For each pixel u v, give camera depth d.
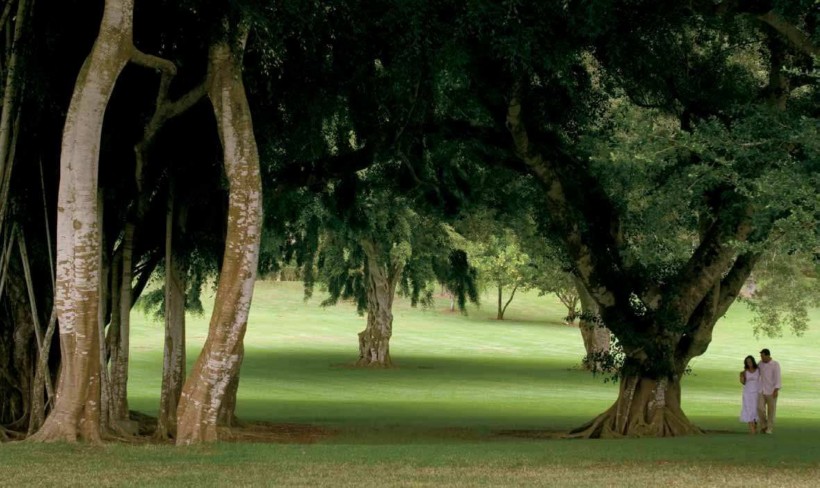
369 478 16.05
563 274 63.38
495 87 26.22
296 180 29.81
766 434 29.48
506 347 96.69
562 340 105.56
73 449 19.05
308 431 29.61
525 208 35.25
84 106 20.41
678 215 25.72
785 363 86.75
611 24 23.59
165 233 29.23
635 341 29.23
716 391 58.88
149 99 25.83
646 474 17.09
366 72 26.06
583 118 28.38
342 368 70.25
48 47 23.45
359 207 36.94
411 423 33.94
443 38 22.59
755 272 60.56
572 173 29.19
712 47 29.17
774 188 18.27
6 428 25.55
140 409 38.53
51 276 25.47
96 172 20.66
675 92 28.05
